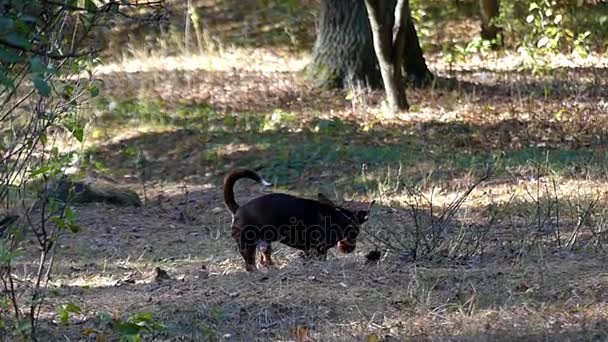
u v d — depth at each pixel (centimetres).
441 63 2817
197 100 2369
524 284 1016
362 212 1134
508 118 2172
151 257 1259
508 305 960
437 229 1282
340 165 1861
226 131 2122
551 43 2747
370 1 2167
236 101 2370
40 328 932
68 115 932
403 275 1069
